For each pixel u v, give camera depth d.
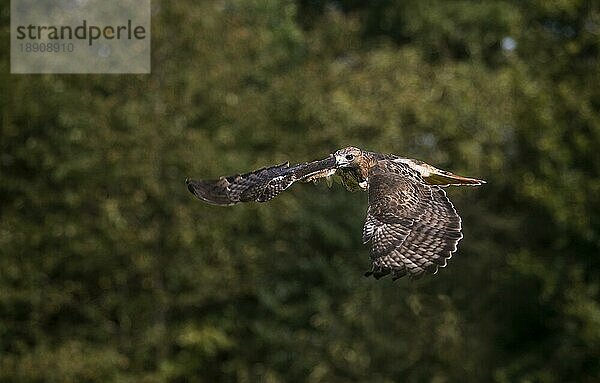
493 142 26.02
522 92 23.80
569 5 23.34
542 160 23.17
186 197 24.81
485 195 25.34
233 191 7.50
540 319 23.81
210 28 25.20
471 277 23.94
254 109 25.89
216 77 25.05
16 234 24.66
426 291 23.75
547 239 23.97
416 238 6.30
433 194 6.70
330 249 24.77
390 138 26.11
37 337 25.06
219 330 25.59
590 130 22.80
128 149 24.42
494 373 23.70
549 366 23.58
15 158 24.75
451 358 23.67
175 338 25.28
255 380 25.14
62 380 23.47
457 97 26.44
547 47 24.11
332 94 26.27
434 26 31.41
